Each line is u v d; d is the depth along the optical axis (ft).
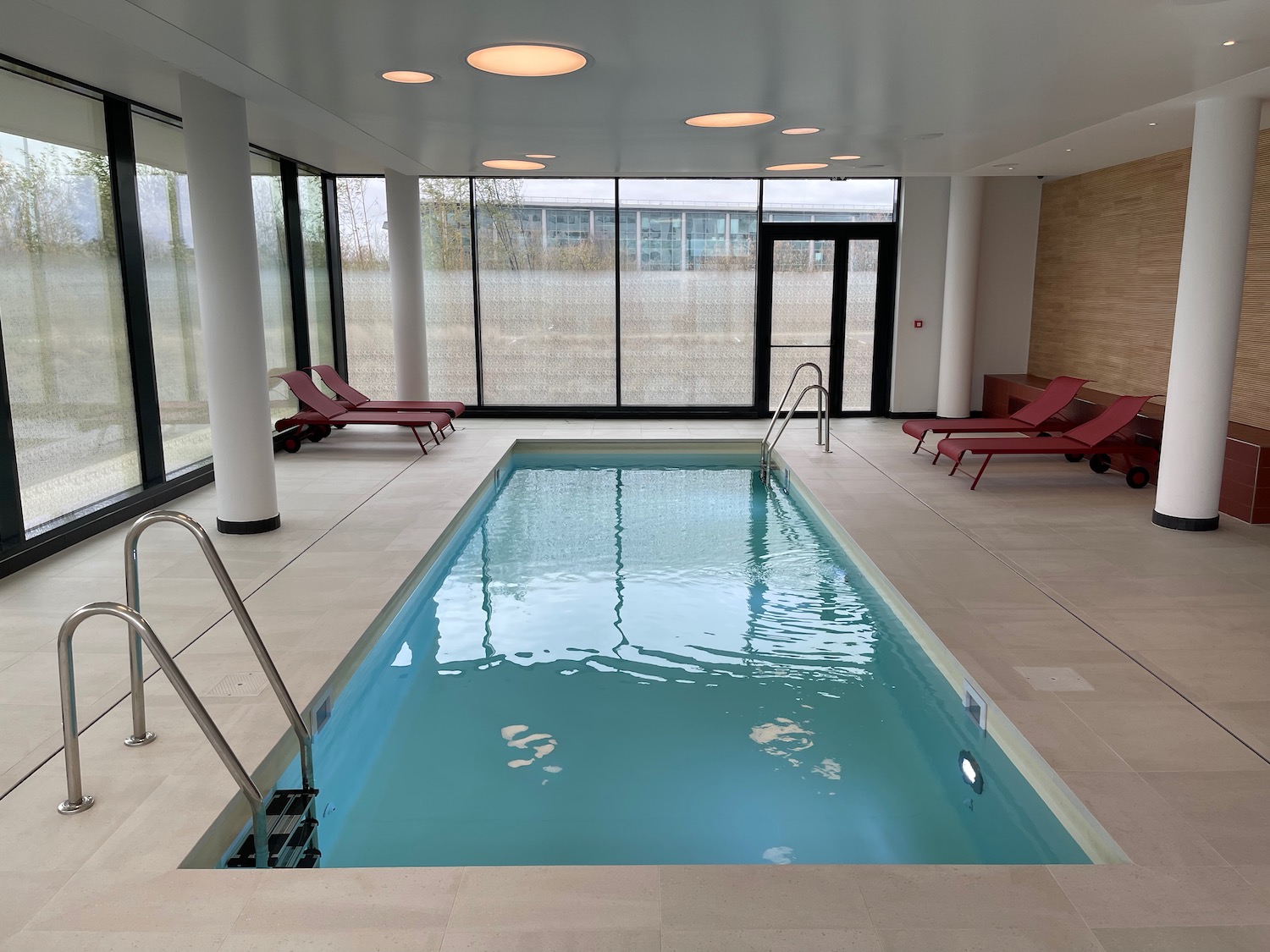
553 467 33.17
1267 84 18.43
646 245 39.29
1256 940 8.32
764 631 17.71
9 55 18.47
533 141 24.68
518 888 9.07
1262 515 22.72
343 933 8.40
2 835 9.88
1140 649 14.93
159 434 25.07
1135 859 9.52
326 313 38.70
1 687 13.52
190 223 27.37
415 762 12.97
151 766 11.28
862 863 10.41
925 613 16.63
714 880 9.20
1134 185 31.65
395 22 13.26
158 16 13.12
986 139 23.89
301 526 22.62
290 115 21.16
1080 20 13.24
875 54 15.10
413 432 36.17
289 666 14.21
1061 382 31.35
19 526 19.40
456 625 18.13
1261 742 11.93
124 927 8.49
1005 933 8.39
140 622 9.57
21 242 19.79
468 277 39.55
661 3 12.29
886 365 40.24
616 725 14.07
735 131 22.58
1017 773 12.28
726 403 40.75
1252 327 25.48
